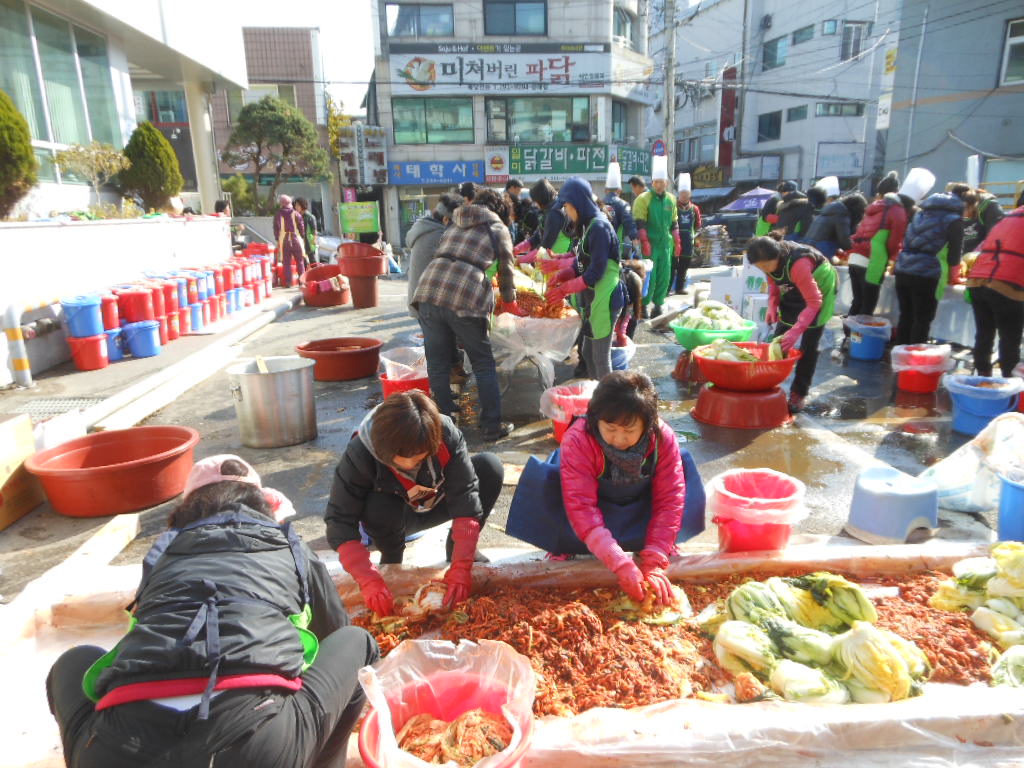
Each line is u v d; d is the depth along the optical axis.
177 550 1.73
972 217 7.74
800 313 5.27
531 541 2.90
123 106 11.48
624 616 2.60
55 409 5.18
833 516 3.69
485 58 26.66
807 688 2.15
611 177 10.02
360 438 2.48
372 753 1.82
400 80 26.72
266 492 3.33
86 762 1.42
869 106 30.80
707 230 18.11
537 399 6.02
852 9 29.61
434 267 4.77
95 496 3.68
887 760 1.99
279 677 1.57
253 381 4.70
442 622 2.58
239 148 25.48
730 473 3.20
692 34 37.41
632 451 2.63
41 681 2.45
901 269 6.52
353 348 7.05
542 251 6.95
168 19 12.29
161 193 11.14
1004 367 5.37
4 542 3.47
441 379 4.92
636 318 7.32
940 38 18.86
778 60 32.75
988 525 3.52
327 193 30.95
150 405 5.78
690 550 3.30
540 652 2.41
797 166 32.19
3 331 5.84
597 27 26.69
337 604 2.14
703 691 2.27
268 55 31.02
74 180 9.82
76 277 7.16
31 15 9.07
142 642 1.50
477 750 1.84
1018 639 2.41
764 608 2.48
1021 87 17.77
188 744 1.40
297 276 13.98
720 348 5.29
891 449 4.66
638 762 1.95
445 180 27.89
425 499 2.67
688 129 38.25
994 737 2.03
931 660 2.35
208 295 9.18
